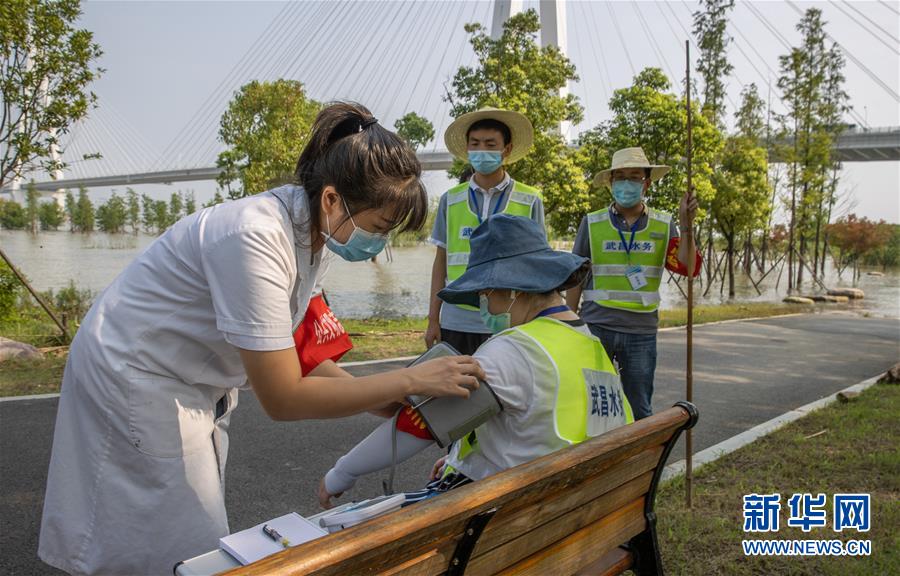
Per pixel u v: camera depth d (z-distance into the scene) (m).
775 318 16.91
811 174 28.91
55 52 8.15
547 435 1.83
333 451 4.85
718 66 26.86
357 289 22.61
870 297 28.95
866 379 8.53
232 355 1.82
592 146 20.19
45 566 3.02
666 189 19.16
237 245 1.57
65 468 1.80
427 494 1.98
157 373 1.74
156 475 1.76
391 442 1.96
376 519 1.22
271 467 4.48
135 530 1.77
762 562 3.12
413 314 17.09
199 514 1.83
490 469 1.93
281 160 15.85
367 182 1.67
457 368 1.77
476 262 2.12
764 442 5.05
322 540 1.13
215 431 1.93
